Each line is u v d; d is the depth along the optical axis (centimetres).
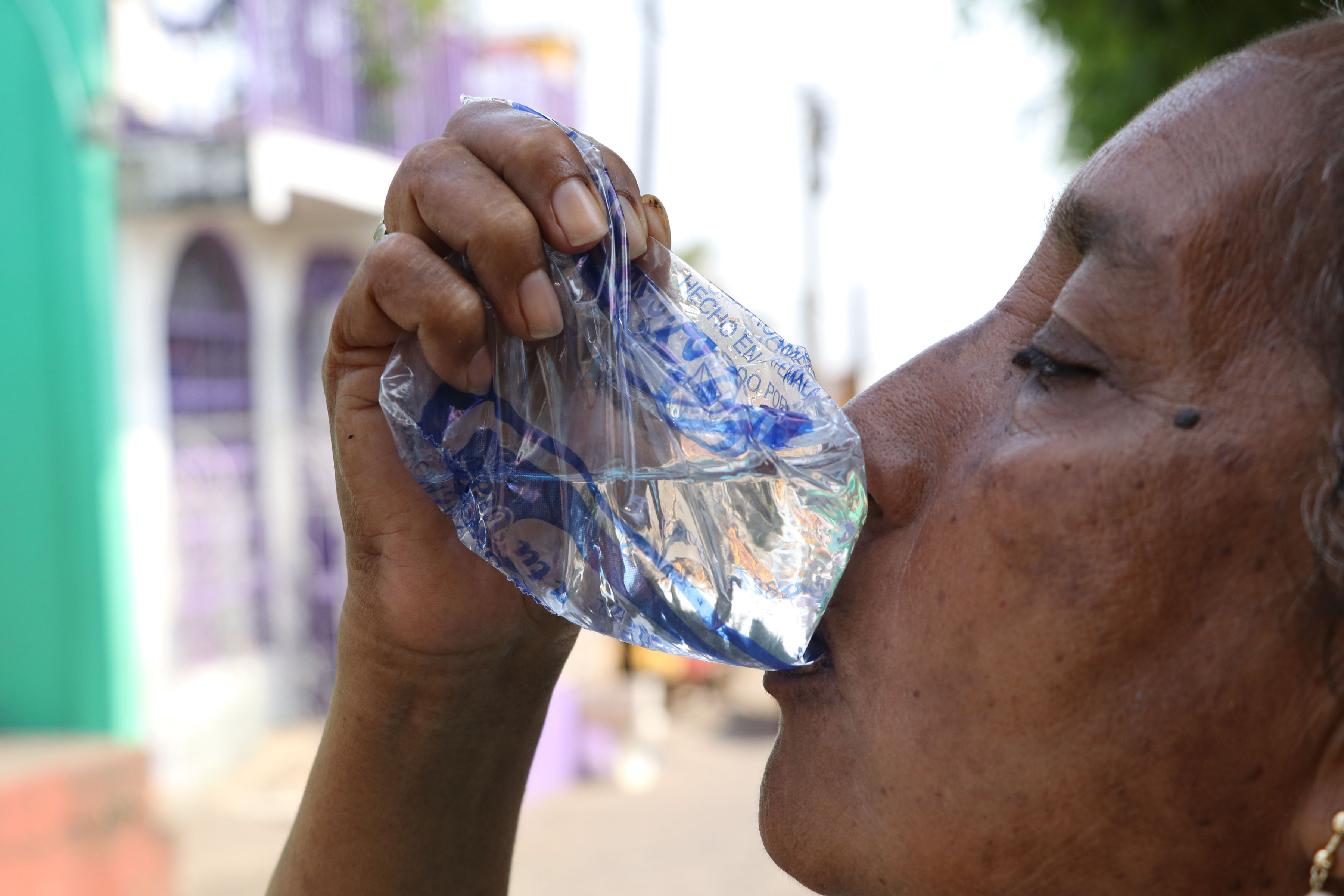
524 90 1115
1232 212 69
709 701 1217
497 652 98
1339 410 64
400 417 87
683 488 85
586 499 86
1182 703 68
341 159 787
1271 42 75
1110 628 69
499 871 108
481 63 1073
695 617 84
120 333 683
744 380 88
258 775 755
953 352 86
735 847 696
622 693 942
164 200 671
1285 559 66
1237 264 69
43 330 654
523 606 98
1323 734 66
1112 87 486
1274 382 67
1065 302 75
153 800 555
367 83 901
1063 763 71
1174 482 69
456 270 85
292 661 865
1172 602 68
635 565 86
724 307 92
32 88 643
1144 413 71
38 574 664
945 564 76
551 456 86
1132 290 72
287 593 862
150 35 714
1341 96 68
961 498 77
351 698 101
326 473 903
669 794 832
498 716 102
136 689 684
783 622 81
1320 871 66
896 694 77
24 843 471
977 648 74
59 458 657
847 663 81
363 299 86
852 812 79
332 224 873
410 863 104
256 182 676
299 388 900
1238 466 67
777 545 82
